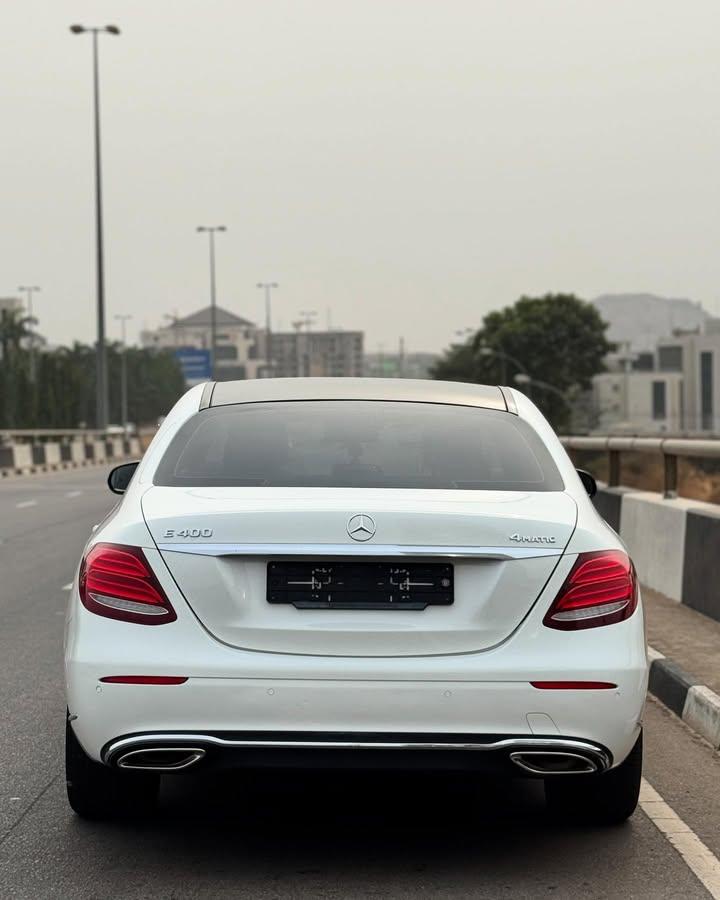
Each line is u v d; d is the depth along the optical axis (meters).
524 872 4.75
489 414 5.52
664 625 9.23
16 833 5.16
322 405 5.52
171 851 4.96
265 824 5.31
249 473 4.98
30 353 130.00
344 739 4.39
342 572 4.50
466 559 4.50
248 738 4.40
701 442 10.13
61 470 41.81
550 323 108.19
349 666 4.41
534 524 4.57
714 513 9.82
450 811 5.51
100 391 52.62
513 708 4.43
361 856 4.92
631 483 26.67
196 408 5.50
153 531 4.55
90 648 4.50
